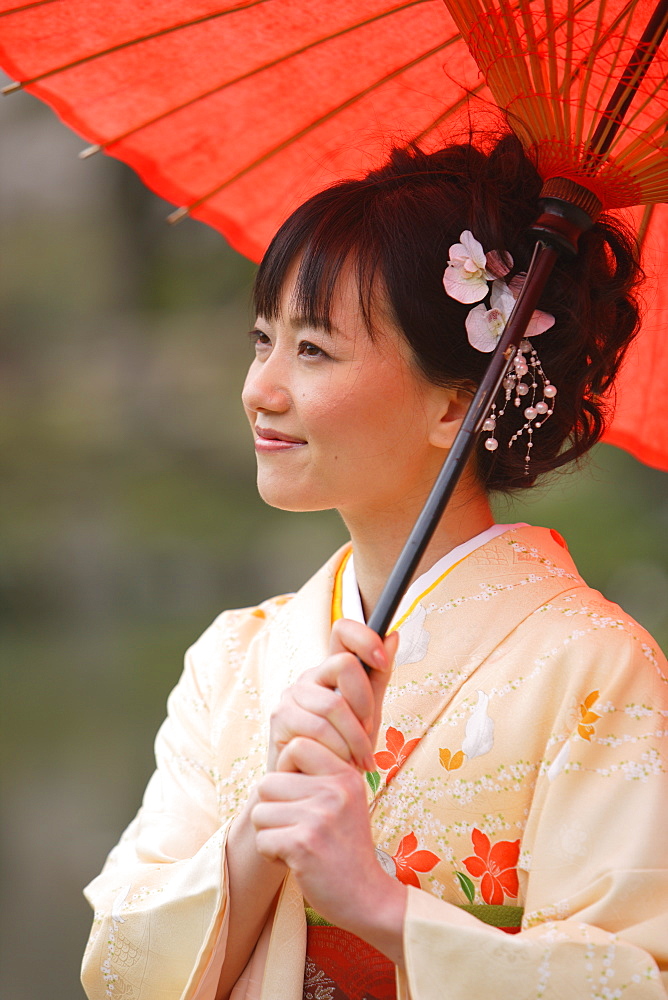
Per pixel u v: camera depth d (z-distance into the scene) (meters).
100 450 16.19
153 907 2.21
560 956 1.86
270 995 2.14
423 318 2.23
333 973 2.17
